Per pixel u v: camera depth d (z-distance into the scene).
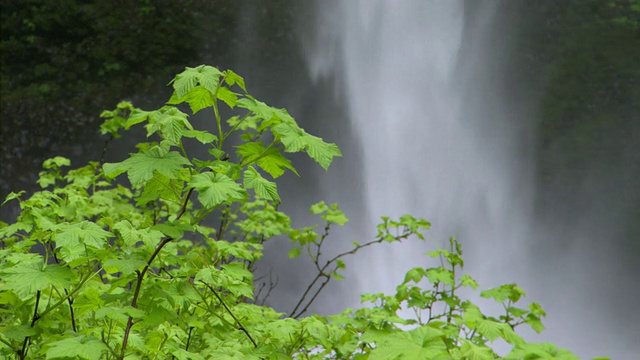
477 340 2.55
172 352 2.05
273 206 5.04
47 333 2.21
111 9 16.36
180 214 2.09
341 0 17.33
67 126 14.91
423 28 17.16
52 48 15.83
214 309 2.68
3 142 14.48
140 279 2.00
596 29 16.31
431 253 3.38
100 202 4.39
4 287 1.80
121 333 2.21
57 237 1.80
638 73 15.72
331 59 17.25
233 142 14.88
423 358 1.38
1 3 16.06
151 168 1.88
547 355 1.46
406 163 16.55
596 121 15.66
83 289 2.28
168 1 16.59
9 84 15.32
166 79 16.00
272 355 2.42
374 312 2.64
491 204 15.87
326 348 2.51
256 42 17.00
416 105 16.94
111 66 15.80
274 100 16.95
